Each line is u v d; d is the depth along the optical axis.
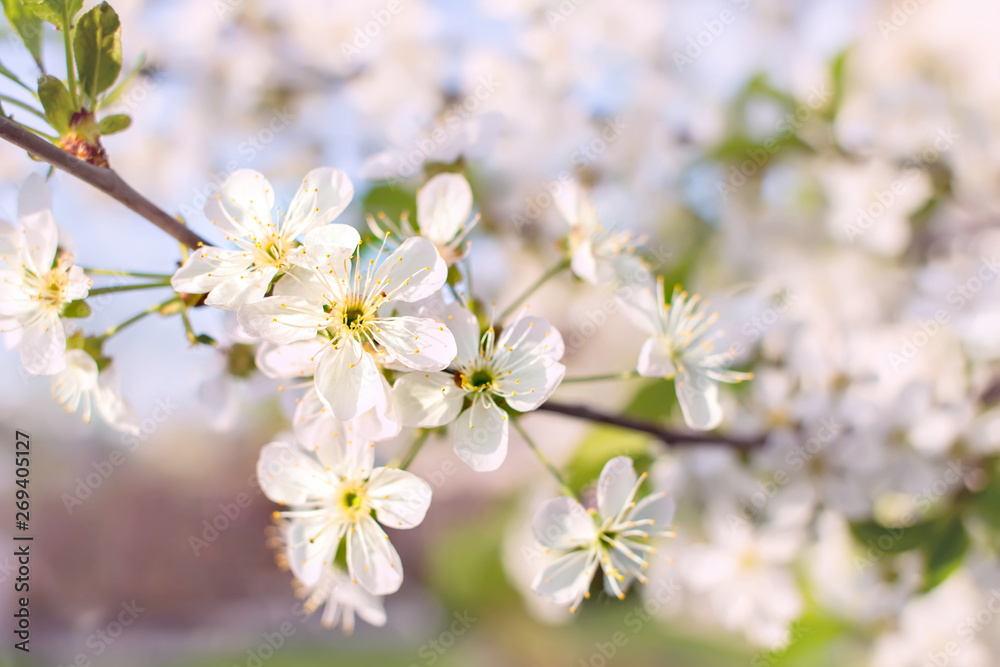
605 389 0.37
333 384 0.21
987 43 0.29
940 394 0.27
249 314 0.21
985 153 0.28
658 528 0.23
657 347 0.23
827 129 0.30
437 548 0.60
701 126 0.31
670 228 0.32
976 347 0.28
